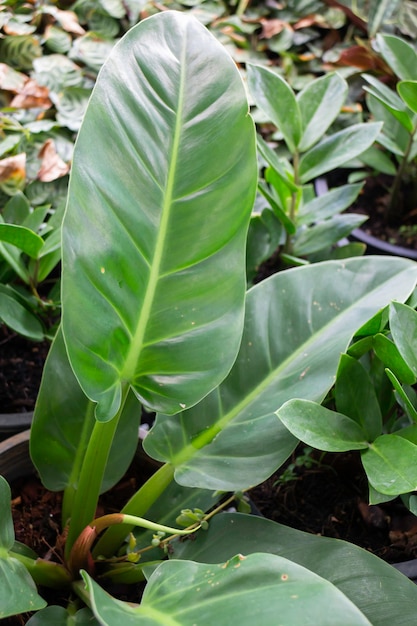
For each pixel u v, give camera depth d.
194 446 0.94
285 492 1.19
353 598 0.81
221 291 0.84
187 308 0.84
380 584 0.82
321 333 0.98
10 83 1.68
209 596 0.70
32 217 1.30
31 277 1.28
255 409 0.95
